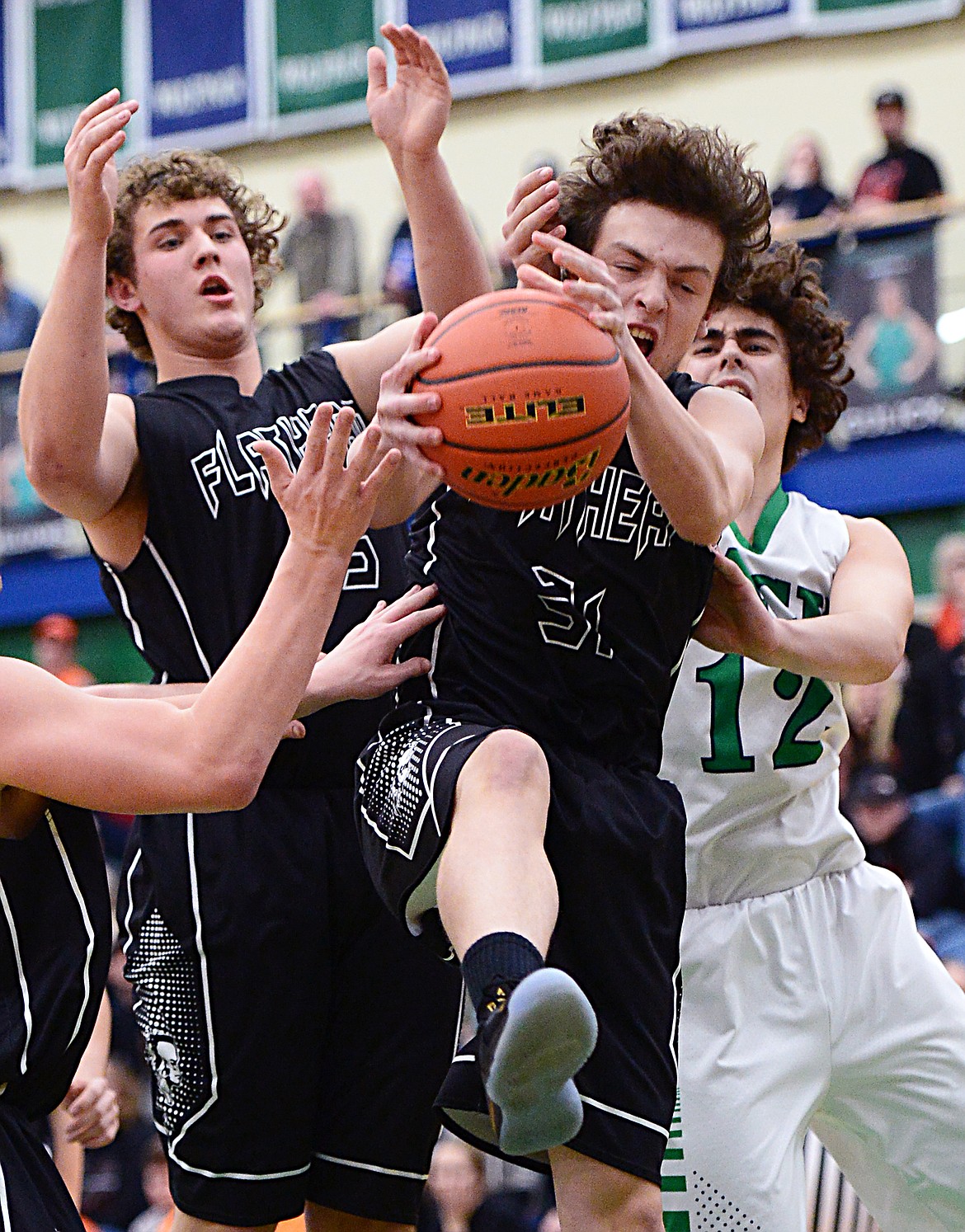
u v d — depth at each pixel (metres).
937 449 11.22
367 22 14.66
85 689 3.70
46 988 3.04
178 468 3.81
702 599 3.42
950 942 9.12
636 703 3.31
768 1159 4.06
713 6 13.84
